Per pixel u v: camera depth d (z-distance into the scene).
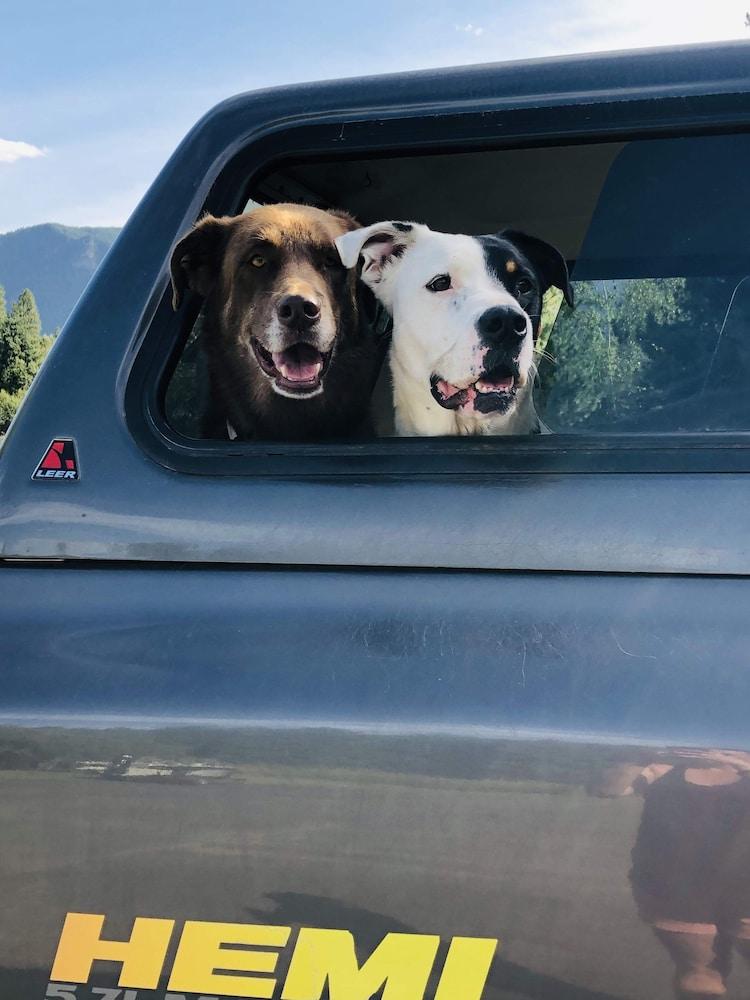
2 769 1.88
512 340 2.01
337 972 1.81
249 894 1.83
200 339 2.04
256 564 1.92
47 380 2.03
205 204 2.06
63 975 1.87
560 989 1.79
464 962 1.80
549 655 1.83
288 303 2.02
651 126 1.98
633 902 1.78
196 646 1.88
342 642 1.86
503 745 1.80
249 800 1.83
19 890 1.88
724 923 1.76
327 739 1.82
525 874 1.79
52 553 1.96
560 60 2.02
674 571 1.85
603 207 2.08
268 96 2.09
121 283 2.06
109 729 1.86
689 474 1.88
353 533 1.91
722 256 2.05
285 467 1.95
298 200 2.14
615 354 2.03
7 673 1.90
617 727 1.79
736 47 1.98
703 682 1.80
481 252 2.04
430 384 2.02
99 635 1.91
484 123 2.01
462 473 1.92
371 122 2.04
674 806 1.77
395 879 1.80
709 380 2.00
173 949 1.84
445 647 1.85
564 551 1.87
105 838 1.86
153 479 1.97
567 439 1.93
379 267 2.04
